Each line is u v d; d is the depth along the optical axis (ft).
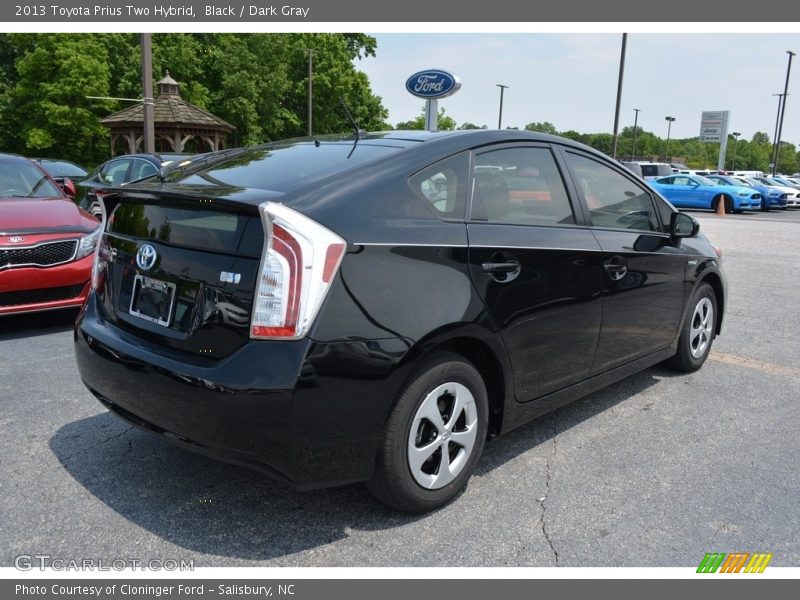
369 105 169.07
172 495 10.07
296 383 7.84
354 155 9.94
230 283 8.27
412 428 8.97
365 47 177.37
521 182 11.00
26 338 18.38
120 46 131.75
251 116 141.79
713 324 16.74
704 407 14.23
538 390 10.98
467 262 9.43
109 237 10.42
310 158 10.17
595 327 11.88
